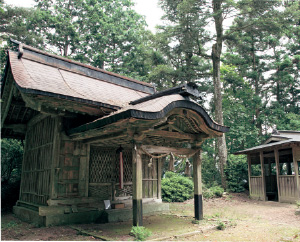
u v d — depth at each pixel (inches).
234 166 642.2
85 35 1029.2
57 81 321.4
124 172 358.3
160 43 751.7
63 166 302.8
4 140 586.9
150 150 260.1
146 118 208.1
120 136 256.7
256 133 780.6
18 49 331.3
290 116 840.3
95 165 330.3
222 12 627.8
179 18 655.1
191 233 239.0
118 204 330.0
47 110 291.7
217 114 656.4
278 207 434.0
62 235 241.6
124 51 1051.3
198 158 306.7
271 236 233.9
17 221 319.6
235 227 275.1
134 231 222.1
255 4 592.7
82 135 281.0
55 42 1002.7
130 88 463.2
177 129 282.2
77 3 1085.1
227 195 581.9
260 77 1000.2
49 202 286.2
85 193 312.0
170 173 634.2
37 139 370.6
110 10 1159.6
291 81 901.2
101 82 413.7
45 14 953.5
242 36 847.7
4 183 561.6
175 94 249.3
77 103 288.7
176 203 498.3
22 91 250.8
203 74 845.2
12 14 701.9
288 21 632.4
